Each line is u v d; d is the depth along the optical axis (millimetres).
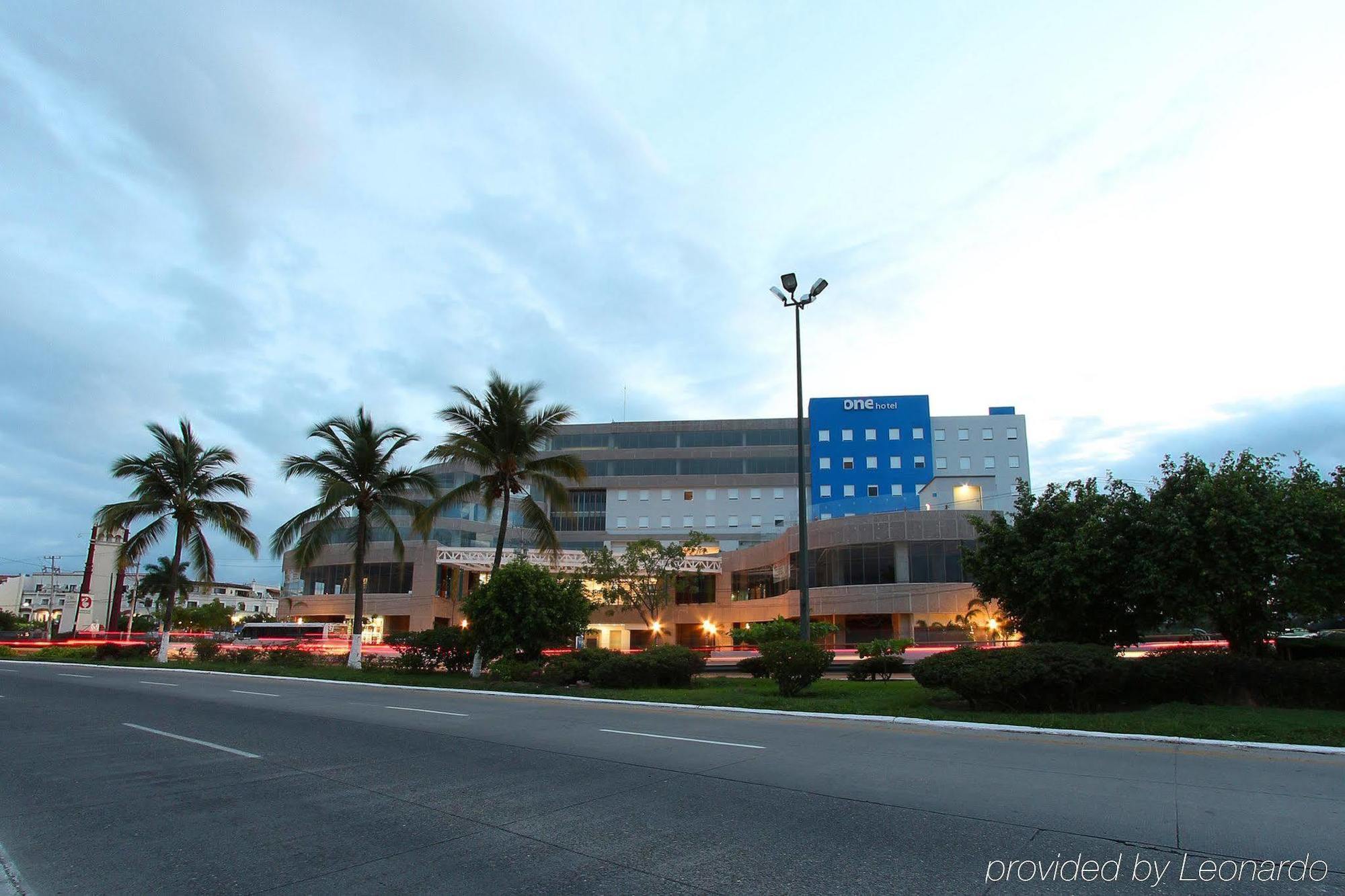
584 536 75312
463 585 64500
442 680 24156
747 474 75875
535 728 13297
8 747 11047
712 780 8727
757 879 5434
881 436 75062
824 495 74188
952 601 43375
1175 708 14141
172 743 11461
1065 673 14547
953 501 47312
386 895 5160
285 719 14461
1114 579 17453
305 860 5883
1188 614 16078
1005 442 75688
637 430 78812
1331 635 23188
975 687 14852
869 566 45969
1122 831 6578
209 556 37094
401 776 8977
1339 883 5367
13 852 6141
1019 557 18734
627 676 21422
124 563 35219
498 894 5152
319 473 30750
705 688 21578
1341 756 10180
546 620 24875
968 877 5465
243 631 60875
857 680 24281
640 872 5566
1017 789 8219
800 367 20562
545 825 6836
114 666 33250
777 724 14062
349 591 64062
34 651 40531
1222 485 15875
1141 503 17578
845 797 7867
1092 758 10188
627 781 8695
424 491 32406
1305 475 16703
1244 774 9008
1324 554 15242
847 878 5445
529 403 29656
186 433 36969
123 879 5496
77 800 7832
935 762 9844
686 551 48781
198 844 6324
